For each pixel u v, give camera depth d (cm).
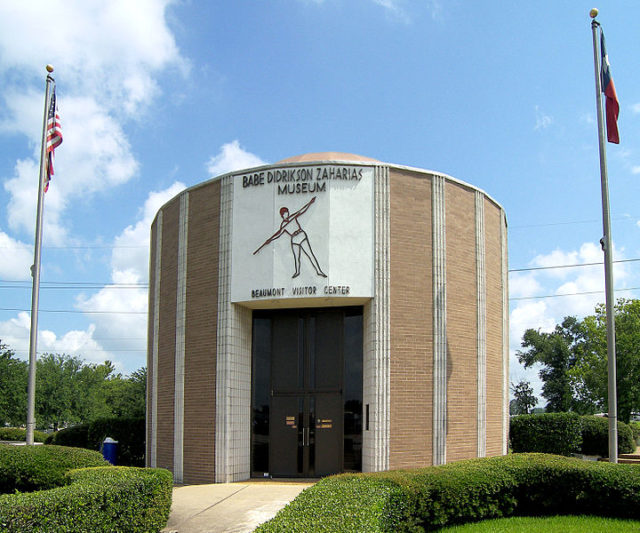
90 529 836
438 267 1647
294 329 1711
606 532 941
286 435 1661
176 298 1786
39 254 1784
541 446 2019
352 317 1681
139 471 1088
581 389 4528
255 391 1700
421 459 1534
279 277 1584
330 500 798
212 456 1593
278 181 1633
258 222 1636
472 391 1680
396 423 1526
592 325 4291
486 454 1702
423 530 955
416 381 1567
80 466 1265
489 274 1847
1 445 1394
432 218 1667
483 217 1828
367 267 1573
